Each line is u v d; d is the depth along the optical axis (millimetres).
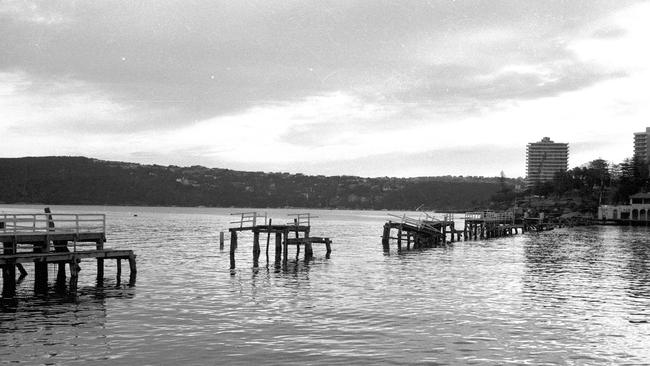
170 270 43031
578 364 19188
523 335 22797
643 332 23531
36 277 34094
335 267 45500
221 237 63281
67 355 19547
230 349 20422
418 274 41094
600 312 27438
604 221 170625
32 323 24234
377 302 29453
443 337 22344
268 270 43406
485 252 61500
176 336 22188
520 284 36375
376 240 84312
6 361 18797
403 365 18828
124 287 34219
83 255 33250
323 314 26375
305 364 18812
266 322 24688
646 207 177125
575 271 43938
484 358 19688
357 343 21359
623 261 52469
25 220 33344
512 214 118875
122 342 21250
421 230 68938
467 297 31188
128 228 117688
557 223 145500
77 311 26797
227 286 34875
